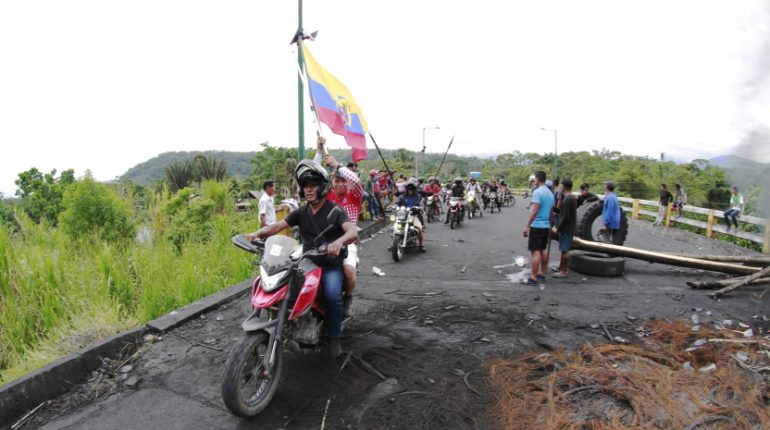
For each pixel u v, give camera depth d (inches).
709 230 511.8
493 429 117.1
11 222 324.2
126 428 118.1
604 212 382.0
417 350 165.6
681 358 158.9
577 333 184.2
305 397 132.3
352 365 152.3
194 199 450.0
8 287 201.2
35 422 121.7
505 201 1125.7
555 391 135.0
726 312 213.5
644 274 294.5
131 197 405.1
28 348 176.2
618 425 117.2
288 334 135.9
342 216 147.1
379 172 621.6
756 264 294.8
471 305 221.6
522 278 282.4
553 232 302.7
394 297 235.3
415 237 364.8
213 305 204.8
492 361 156.6
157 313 197.8
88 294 211.3
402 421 120.3
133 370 148.5
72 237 324.5
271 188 317.7
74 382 140.6
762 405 126.8
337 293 145.7
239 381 115.0
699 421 118.5
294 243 132.5
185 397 132.6
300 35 264.5
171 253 285.0
